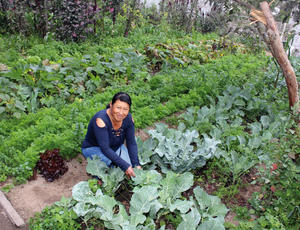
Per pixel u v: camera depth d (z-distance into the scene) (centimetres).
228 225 303
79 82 552
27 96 461
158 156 380
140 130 467
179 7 1200
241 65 815
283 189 347
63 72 538
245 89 568
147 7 1274
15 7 717
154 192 299
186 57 789
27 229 280
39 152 362
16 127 411
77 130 393
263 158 375
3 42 635
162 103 571
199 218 292
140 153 385
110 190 321
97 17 827
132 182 344
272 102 589
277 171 325
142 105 528
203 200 320
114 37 905
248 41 1011
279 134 445
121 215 277
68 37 770
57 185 340
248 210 333
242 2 438
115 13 919
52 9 771
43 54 644
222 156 408
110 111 313
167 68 702
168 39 975
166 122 505
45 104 489
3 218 287
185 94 584
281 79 672
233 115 522
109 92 540
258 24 480
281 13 422
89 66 596
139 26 1105
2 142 370
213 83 603
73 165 375
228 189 366
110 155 316
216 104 586
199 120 484
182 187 326
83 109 474
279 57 490
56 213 290
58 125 414
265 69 834
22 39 709
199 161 377
